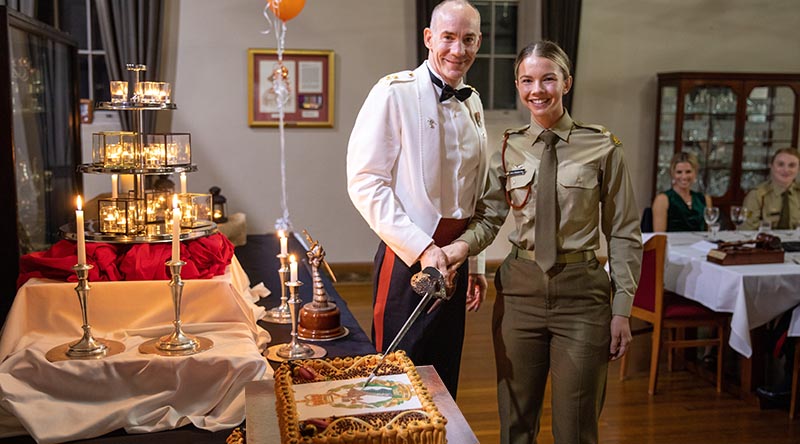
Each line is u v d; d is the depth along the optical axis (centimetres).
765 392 389
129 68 267
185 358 220
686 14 704
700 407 387
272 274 402
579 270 231
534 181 233
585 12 688
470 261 258
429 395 164
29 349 217
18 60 323
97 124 632
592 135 231
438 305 234
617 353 233
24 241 332
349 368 181
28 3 586
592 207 231
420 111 227
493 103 718
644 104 709
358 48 654
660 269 395
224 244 285
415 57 663
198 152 643
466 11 221
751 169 689
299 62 646
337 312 282
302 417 155
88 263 258
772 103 682
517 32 712
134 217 270
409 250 218
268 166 654
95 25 632
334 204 670
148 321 256
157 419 217
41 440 203
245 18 633
